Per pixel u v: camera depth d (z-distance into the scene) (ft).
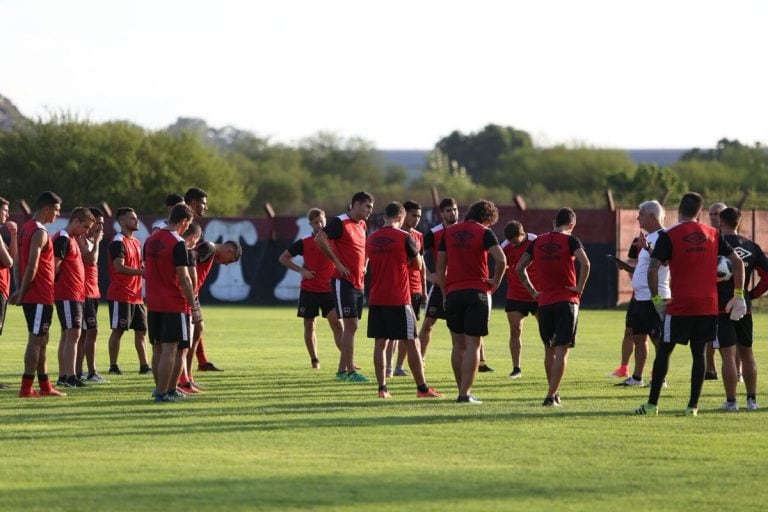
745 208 345.51
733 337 117.91
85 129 558.56
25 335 226.17
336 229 146.00
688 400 126.82
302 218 350.84
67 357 139.23
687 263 111.55
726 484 80.38
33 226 127.13
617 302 320.70
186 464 86.48
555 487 79.10
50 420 108.99
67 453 90.84
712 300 111.96
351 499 75.15
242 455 90.27
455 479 81.46
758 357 185.26
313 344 164.86
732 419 111.04
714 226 137.28
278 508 72.59
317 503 73.97
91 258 146.92
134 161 552.82
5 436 98.94
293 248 162.71
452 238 123.03
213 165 580.71
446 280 124.57
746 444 96.12
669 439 98.48
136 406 120.16
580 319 282.56
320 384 143.43
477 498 75.72
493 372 160.66
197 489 77.77
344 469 84.84
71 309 138.92
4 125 594.24
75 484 79.10
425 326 156.97
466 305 122.93
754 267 120.57
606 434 100.94
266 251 353.10
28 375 128.26
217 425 105.70
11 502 73.77
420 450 92.68
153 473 82.99
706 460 88.99
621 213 321.73
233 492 76.95
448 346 209.15
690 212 112.57
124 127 565.94
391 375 154.51
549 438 98.78
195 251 134.10
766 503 75.00
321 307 163.94
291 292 350.84
